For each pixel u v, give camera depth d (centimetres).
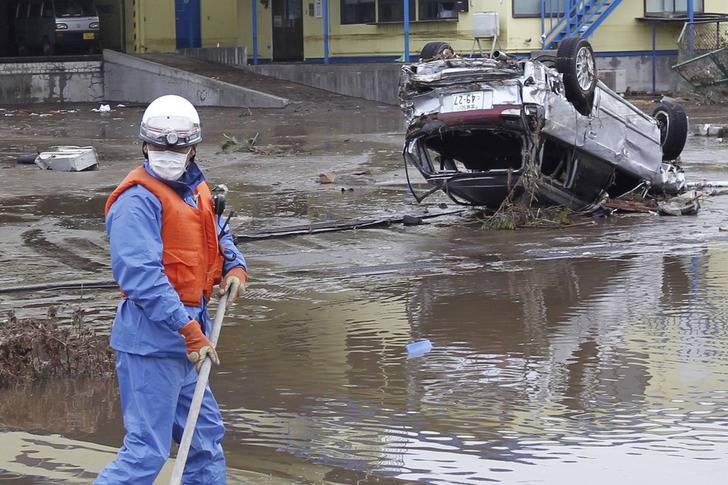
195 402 704
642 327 1309
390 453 909
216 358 725
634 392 1056
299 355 1225
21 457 919
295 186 2758
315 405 1041
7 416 1028
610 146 2117
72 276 1680
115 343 740
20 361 1162
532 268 1697
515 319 1368
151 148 733
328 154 3534
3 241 1989
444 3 5756
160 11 6931
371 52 6138
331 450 919
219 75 6069
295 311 1445
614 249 1841
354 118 5009
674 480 836
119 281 719
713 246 1845
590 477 847
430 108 2011
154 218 727
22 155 3503
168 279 730
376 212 2292
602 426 962
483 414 1005
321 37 6378
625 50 5916
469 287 1570
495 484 838
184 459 688
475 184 2064
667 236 1955
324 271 1716
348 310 1446
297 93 5797
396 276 1664
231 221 2197
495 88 1948
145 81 5938
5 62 5862
